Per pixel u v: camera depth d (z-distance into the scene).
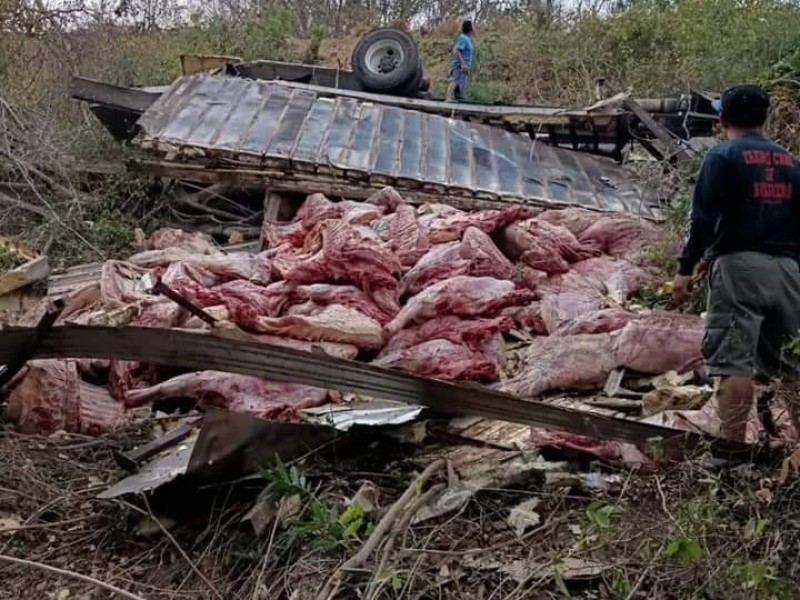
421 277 6.26
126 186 9.97
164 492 3.68
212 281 6.60
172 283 6.16
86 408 4.89
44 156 9.97
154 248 8.66
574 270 6.89
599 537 3.22
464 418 4.39
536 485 3.75
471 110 10.90
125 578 3.50
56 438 4.65
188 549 3.62
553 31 18.83
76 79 10.54
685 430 3.80
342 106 10.39
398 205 8.15
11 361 3.54
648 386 4.90
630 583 3.09
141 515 3.73
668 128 10.52
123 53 13.99
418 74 12.28
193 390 5.05
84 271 7.79
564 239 6.98
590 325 5.30
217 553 3.53
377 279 6.03
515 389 5.00
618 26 17.59
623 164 10.76
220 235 9.70
